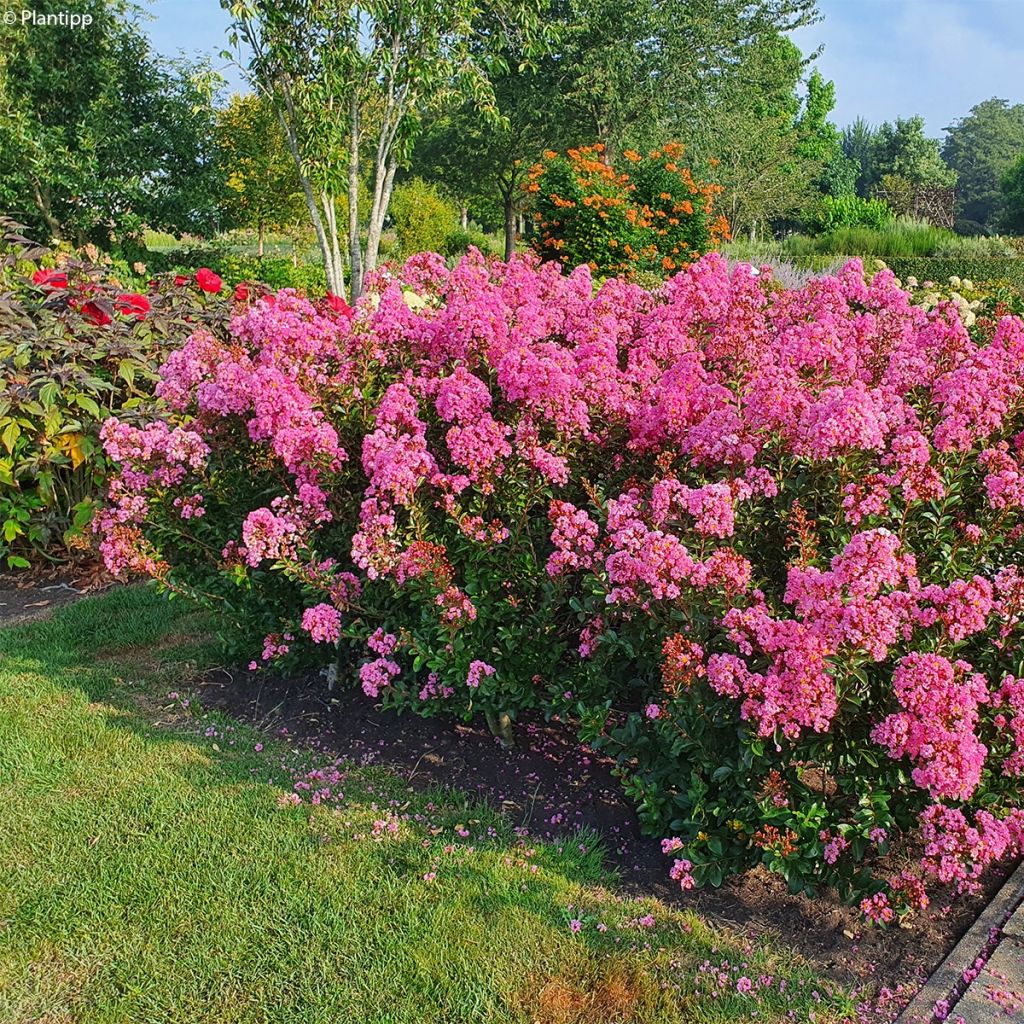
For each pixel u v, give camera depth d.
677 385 3.40
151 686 4.04
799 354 3.50
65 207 17.14
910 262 21.56
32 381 5.12
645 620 2.93
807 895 2.73
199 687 4.04
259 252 21.20
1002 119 90.50
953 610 2.48
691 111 24.33
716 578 2.66
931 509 2.98
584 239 13.75
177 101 17.34
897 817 2.70
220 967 2.46
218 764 3.42
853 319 4.07
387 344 3.75
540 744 3.57
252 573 3.84
